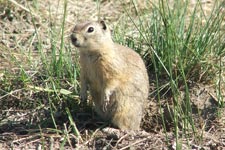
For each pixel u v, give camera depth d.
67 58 12.59
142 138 10.47
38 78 12.61
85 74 10.98
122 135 10.52
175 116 10.11
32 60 13.41
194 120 11.62
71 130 10.84
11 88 12.24
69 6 15.90
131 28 14.55
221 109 11.78
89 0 16.34
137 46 13.41
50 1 15.98
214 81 12.49
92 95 11.25
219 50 12.70
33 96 12.01
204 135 10.80
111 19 15.41
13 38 14.60
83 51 10.66
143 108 11.38
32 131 10.84
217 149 10.26
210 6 15.95
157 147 10.17
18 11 15.39
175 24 13.04
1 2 15.43
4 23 14.99
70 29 14.88
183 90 12.34
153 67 12.84
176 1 14.03
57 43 13.99
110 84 10.70
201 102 12.09
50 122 11.25
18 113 11.75
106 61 10.56
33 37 14.12
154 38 12.83
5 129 11.21
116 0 16.27
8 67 13.13
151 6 15.65
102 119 11.38
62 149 9.70
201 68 12.50
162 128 11.88
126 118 11.05
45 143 10.41
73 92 11.83
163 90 12.45
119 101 10.91
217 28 12.91
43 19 15.27
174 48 12.20
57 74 12.16
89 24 10.45
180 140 10.24
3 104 12.00
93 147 10.30
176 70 12.20
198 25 13.66
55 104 11.74
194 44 12.63
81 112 11.59
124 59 10.90
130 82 10.90
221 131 11.23
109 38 10.62
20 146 10.38
